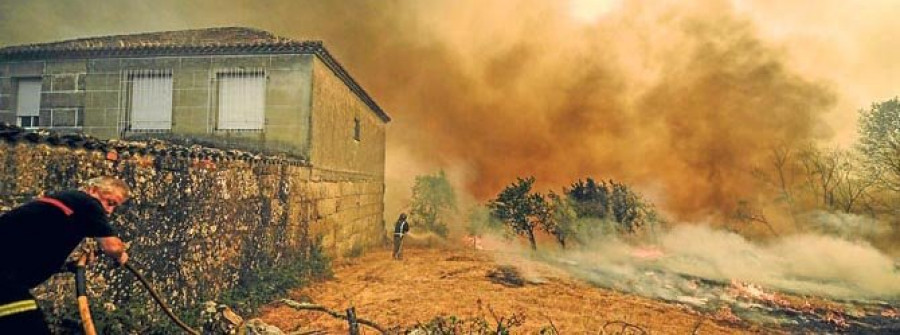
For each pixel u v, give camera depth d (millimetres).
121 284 4016
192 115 8922
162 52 8906
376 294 7207
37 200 2418
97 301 3744
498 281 8477
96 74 9148
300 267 7676
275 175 7266
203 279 5254
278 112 8750
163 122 9008
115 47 8898
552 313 6453
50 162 3344
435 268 9719
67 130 9109
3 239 2258
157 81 9078
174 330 4258
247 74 8922
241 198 6223
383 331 4816
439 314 6172
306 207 8438
